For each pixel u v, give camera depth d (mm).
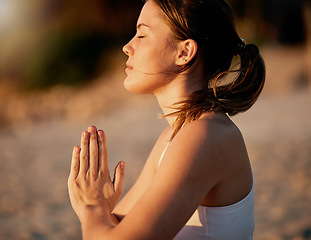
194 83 1562
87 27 31328
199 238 1409
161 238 1230
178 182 1256
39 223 4840
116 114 16250
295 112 12633
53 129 14617
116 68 27844
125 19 31594
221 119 1407
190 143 1298
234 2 29609
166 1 1526
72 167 1517
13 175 7805
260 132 10055
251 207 1469
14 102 24562
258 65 1591
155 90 1604
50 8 32812
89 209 1434
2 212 5359
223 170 1331
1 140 12750
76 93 24609
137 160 8211
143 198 1273
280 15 30328
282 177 6129
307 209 4652
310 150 7781
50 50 29859
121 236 1241
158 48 1534
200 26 1510
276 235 3848
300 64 21328
